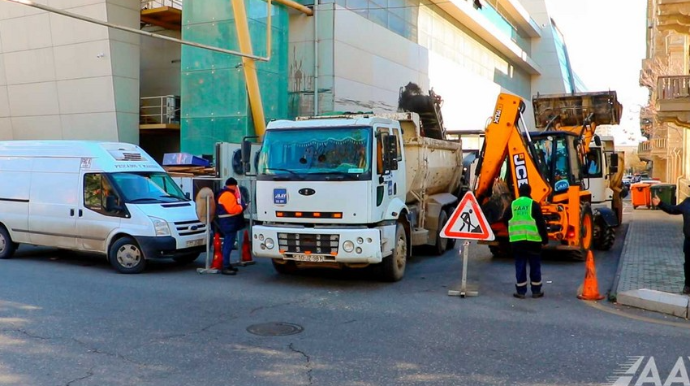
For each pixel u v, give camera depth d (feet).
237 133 73.00
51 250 46.96
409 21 100.12
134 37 81.51
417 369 19.06
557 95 48.93
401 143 36.06
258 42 73.41
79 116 81.87
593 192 49.73
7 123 87.51
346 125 32.17
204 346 21.30
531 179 38.11
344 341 22.17
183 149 76.07
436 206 44.32
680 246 47.88
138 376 18.11
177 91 89.66
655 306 27.35
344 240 30.99
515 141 38.37
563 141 40.37
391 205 33.50
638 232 59.26
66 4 80.38
